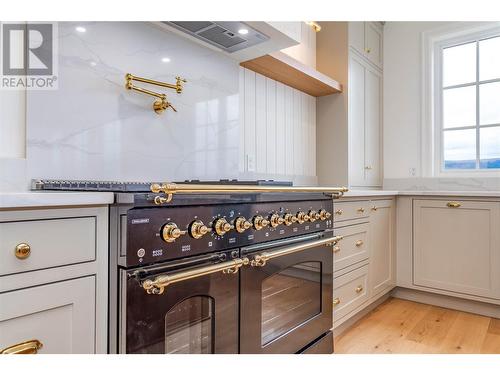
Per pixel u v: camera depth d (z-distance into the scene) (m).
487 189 2.66
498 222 2.13
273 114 2.29
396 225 2.55
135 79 1.37
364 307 2.10
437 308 2.37
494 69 2.77
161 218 0.83
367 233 2.14
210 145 1.71
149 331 0.81
